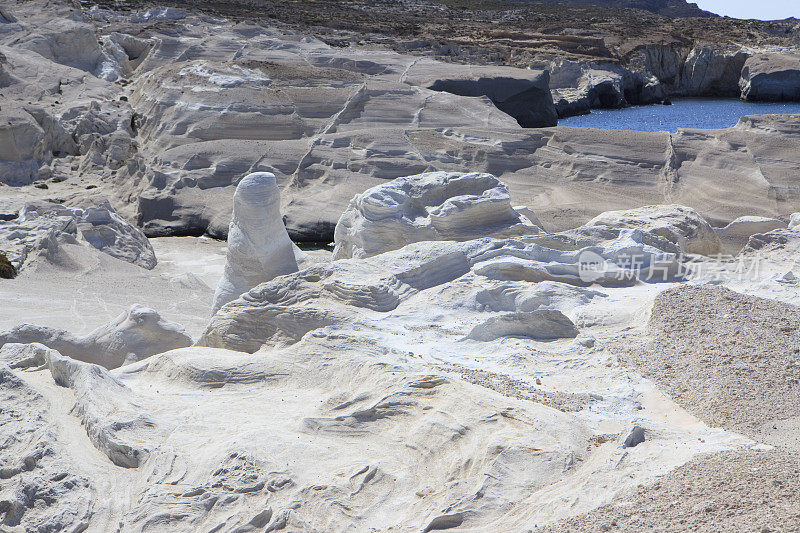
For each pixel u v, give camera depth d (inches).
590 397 403.5
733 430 365.7
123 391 470.0
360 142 1643.7
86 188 1603.1
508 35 3631.9
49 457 411.5
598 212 1456.7
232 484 360.8
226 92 1791.3
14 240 1095.6
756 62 3331.7
